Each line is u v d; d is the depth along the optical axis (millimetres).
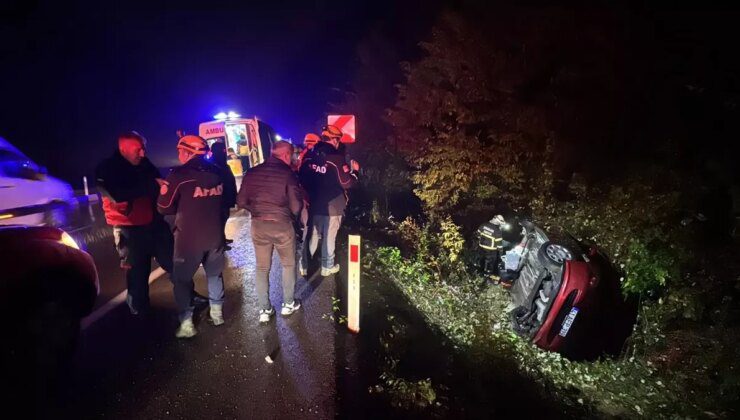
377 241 8602
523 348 5203
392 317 5180
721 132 4785
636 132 5590
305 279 6340
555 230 6238
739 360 4188
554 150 6312
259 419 3406
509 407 4266
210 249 4473
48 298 3746
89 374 3959
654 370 4770
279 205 4648
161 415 3441
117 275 6820
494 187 7887
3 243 3531
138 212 4734
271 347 4441
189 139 4375
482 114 7426
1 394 3506
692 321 4812
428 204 8352
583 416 4406
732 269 4445
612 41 5742
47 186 7039
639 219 4965
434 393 3779
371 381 3934
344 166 6129
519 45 7289
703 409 4242
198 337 4641
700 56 5039
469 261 7000
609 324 5191
